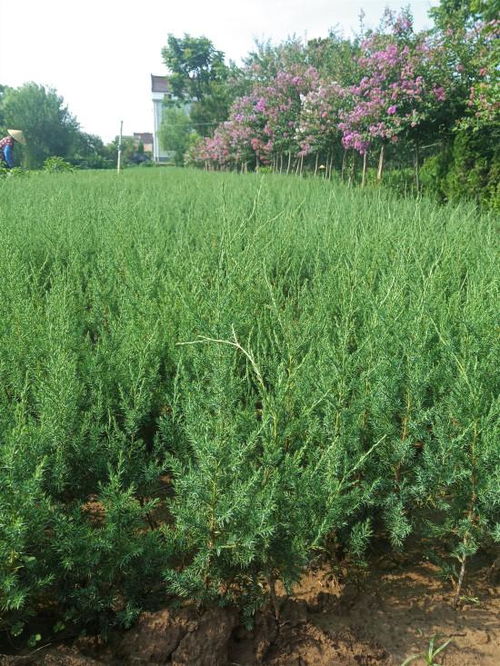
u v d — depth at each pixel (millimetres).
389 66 12578
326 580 2590
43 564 2137
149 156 84188
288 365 2820
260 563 2273
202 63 54688
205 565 2168
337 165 20609
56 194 9703
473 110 11008
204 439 2193
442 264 4582
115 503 2201
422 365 2791
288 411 2572
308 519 2303
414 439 2793
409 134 13094
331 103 17000
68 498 2682
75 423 2670
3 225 5988
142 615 2170
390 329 3174
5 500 1997
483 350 2963
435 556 2592
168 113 59781
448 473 2439
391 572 2678
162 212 7918
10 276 4238
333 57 17812
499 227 7285
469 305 3623
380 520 2852
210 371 3023
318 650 2199
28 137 65312
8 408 2830
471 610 2453
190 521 2160
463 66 12320
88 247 6098
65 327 3314
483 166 10414
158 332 3637
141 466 2676
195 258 4805
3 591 2006
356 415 2678
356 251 4895
